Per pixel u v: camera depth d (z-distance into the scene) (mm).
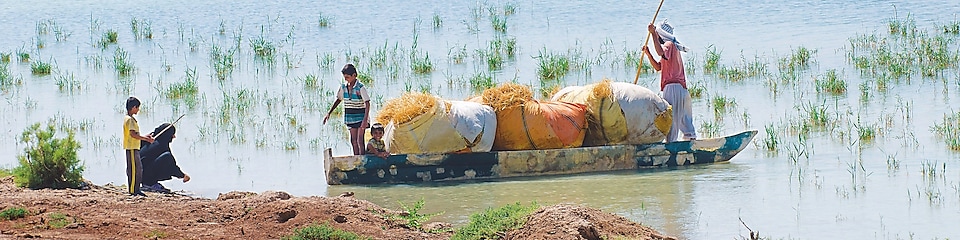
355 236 10438
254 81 24375
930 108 18969
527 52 27375
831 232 11602
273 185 14680
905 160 15234
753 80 22547
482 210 12945
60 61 28156
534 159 15016
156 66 27047
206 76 25328
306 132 18453
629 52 26531
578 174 15141
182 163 16234
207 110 20812
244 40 31266
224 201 12086
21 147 17672
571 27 31609
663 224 12062
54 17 37031
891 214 12320
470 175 14898
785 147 16578
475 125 14828
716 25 31125
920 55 24016
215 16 36312
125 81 24625
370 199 13750
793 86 21641
